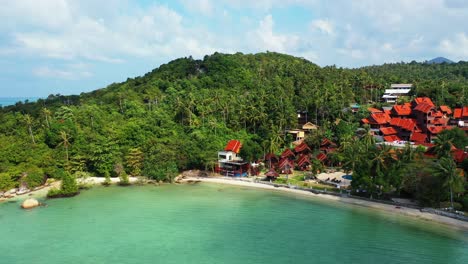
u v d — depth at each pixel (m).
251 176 110.69
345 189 89.81
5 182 93.44
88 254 59.31
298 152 119.06
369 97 177.00
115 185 103.88
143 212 79.56
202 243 63.09
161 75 192.25
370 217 73.31
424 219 70.31
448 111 135.88
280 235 66.06
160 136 121.19
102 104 151.12
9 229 70.12
